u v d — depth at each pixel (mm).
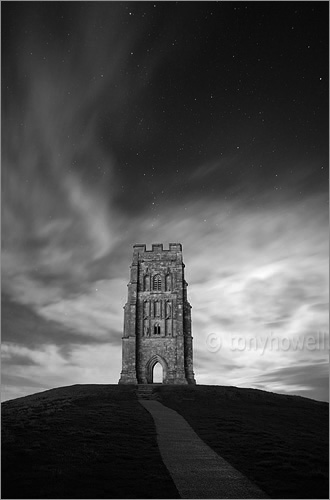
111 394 58250
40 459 24578
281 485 20609
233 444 30234
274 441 31266
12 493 18484
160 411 46781
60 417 39625
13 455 25266
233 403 53031
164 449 28594
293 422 42125
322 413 49719
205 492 19484
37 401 52688
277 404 53875
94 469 22734
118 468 23125
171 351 79188
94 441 29938
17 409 45719
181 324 81000
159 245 88562
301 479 21734
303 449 29031
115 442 30000
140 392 60406
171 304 83125
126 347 78812
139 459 25344
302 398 60281
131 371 76500
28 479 20594
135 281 85062
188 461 25375
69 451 26594
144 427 36531
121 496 18438
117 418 40250
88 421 38000
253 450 28375
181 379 76250
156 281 85875
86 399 53562
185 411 46906
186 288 86312
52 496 18109
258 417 43781
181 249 87938
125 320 81875
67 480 20531
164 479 21219
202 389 62250
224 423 39031
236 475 22344
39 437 30562
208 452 27844
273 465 24312
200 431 35562
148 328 81438
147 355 79375
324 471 23281
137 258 87625
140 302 83875
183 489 19875
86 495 18359
